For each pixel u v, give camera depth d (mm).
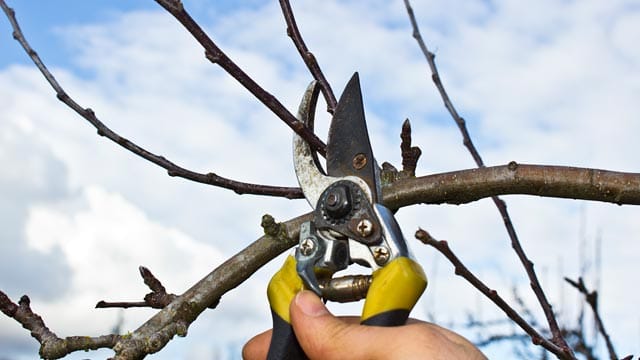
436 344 304
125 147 451
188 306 420
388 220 351
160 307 446
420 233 473
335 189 364
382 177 444
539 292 523
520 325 490
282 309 353
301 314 322
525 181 422
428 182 434
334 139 383
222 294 428
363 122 379
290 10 493
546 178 419
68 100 441
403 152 443
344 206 358
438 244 474
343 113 384
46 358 400
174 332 412
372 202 359
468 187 428
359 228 352
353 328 313
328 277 366
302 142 396
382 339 307
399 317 329
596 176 414
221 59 422
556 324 513
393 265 337
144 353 403
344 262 363
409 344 303
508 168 426
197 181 459
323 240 363
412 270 336
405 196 434
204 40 424
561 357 494
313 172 385
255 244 429
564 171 418
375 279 341
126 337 408
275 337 350
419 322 346
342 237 365
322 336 314
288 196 468
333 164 381
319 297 348
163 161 455
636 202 411
